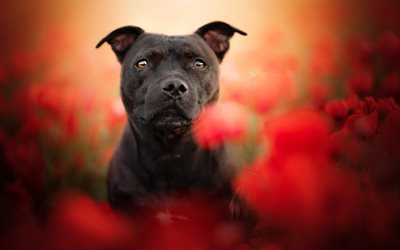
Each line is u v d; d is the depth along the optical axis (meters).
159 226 1.14
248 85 1.24
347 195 1.00
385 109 1.02
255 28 1.72
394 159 1.00
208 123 1.13
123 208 1.15
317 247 1.02
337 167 1.02
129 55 1.13
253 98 1.24
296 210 1.04
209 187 1.14
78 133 1.27
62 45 1.61
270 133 1.05
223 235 1.13
